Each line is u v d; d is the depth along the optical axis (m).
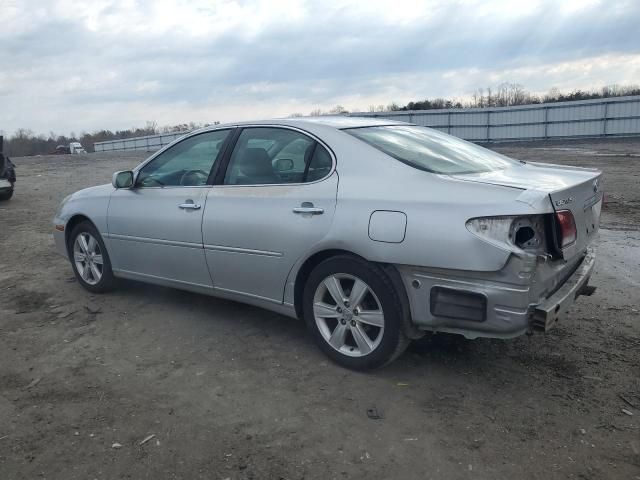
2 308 5.13
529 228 3.02
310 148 3.90
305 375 3.67
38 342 4.32
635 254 6.62
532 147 37.38
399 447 2.87
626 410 3.17
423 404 3.28
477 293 3.08
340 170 3.69
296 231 3.75
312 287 3.78
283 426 3.08
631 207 10.18
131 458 2.81
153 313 4.90
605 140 39.72
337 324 3.76
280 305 4.03
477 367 3.73
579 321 4.48
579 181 3.44
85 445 2.93
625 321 4.47
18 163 28.45
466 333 3.22
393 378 3.61
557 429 3.00
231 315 4.79
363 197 3.47
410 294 3.35
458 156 3.94
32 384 3.62
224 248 4.21
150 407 3.31
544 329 3.02
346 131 3.89
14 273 6.36
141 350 4.13
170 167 4.78
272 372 3.73
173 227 4.55
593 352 3.91
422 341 4.13
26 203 12.42
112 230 5.10
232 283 4.28
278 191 3.93
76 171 21.73
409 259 3.23
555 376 3.59
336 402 3.32
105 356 4.04
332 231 3.55
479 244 3.01
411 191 3.33
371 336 3.64
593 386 3.44
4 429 3.10
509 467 2.69
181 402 3.36
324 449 2.87
